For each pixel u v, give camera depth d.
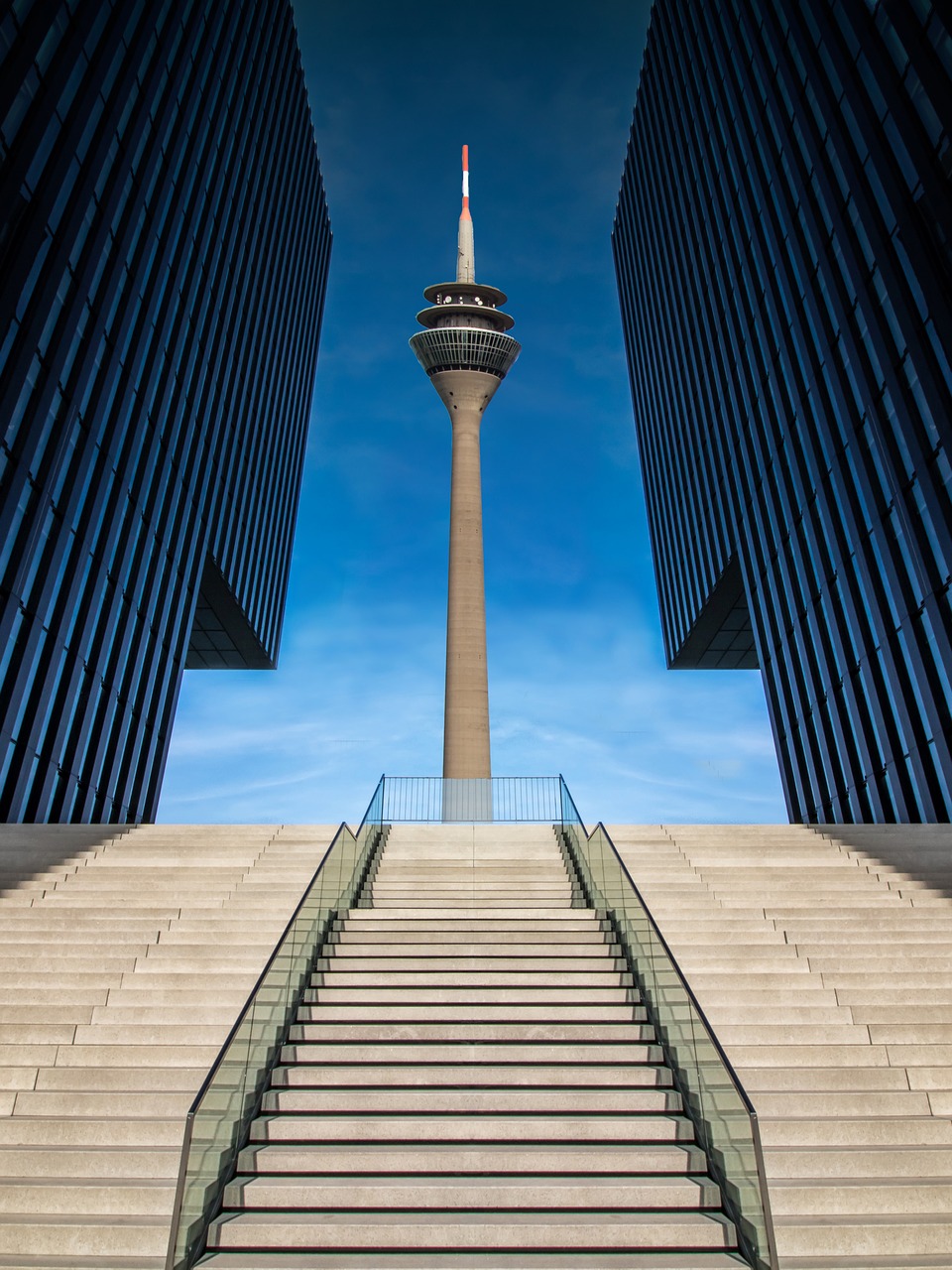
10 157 25.67
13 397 25.69
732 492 49.91
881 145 29.61
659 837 20.55
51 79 27.42
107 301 32.56
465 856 19.86
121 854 19.44
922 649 28.92
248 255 55.09
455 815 25.31
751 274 45.25
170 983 12.59
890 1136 9.09
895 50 28.38
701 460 56.72
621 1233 7.54
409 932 14.42
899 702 30.34
